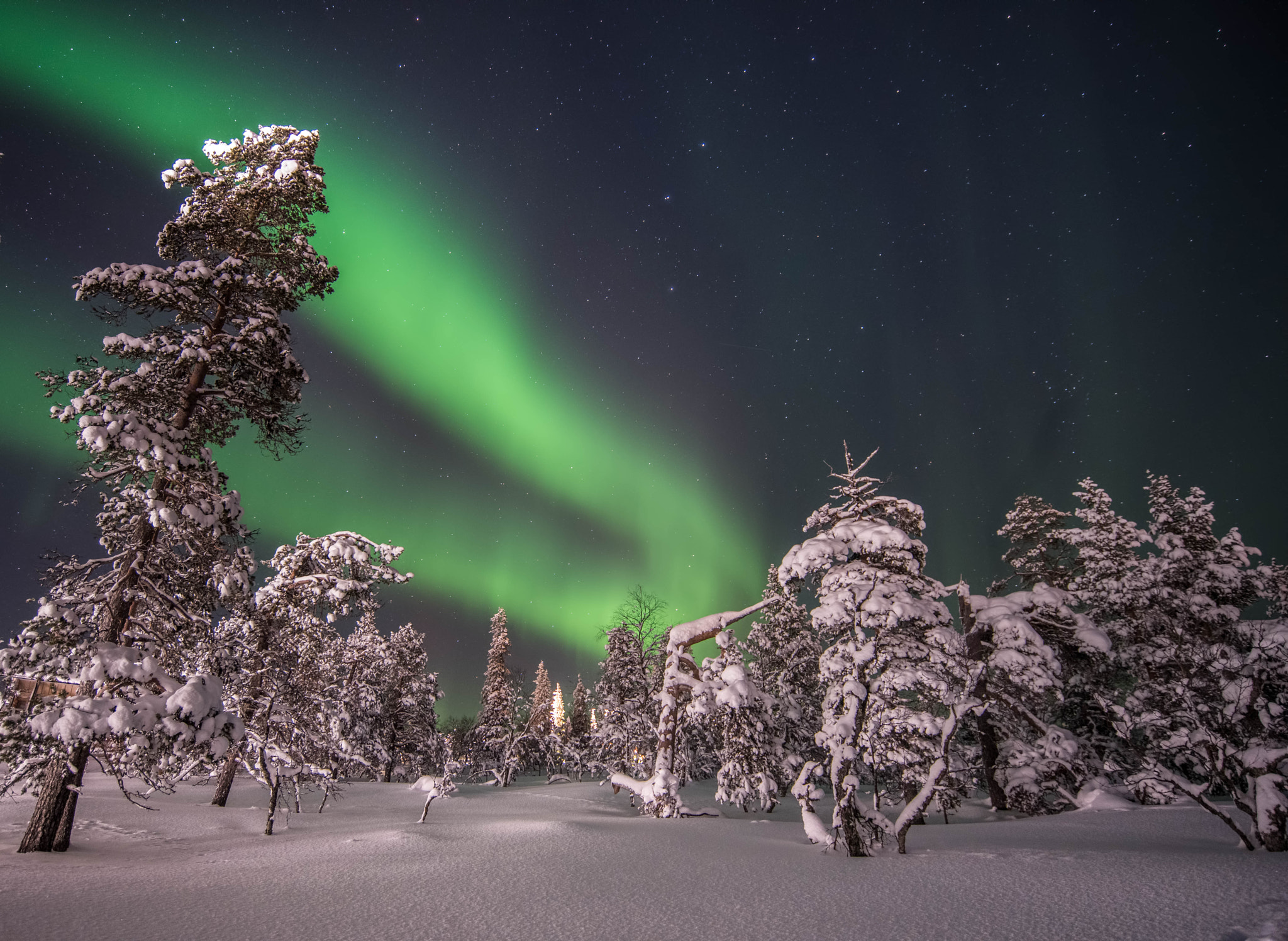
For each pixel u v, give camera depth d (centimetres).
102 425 1431
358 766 4500
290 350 1812
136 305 1677
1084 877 1136
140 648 1575
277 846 1648
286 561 2239
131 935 835
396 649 5406
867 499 2303
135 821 2008
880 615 1734
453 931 869
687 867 1345
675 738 2844
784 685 3528
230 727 1495
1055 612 2777
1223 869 1127
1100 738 2919
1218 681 1811
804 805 1753
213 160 1895
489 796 3753
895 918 927
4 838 1620
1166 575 2758
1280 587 2650
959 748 2384
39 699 1441
